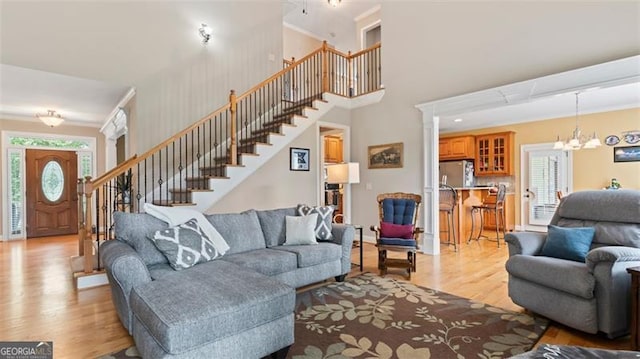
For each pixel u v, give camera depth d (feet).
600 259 7.11
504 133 23.40
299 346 7.16
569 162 20.98
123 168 12.44
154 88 16.34
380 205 14.94
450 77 15.80
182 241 8.61
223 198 15.61
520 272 8.66
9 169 20.67
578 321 7.36
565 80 12.23
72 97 17.29
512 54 13.76
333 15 24.26
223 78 18.81
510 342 7.30
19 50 13.03
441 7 16.14
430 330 7.89
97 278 11.19
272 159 17.28
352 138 20.53
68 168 22.89
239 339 5.98
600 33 11.57
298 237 11.48
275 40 21.25
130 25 15.64
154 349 5.57
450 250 17.04
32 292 10.55
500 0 14.12
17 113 20.30
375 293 10.52
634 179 18.61
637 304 6.60
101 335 7.66
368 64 22.81
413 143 17.30
